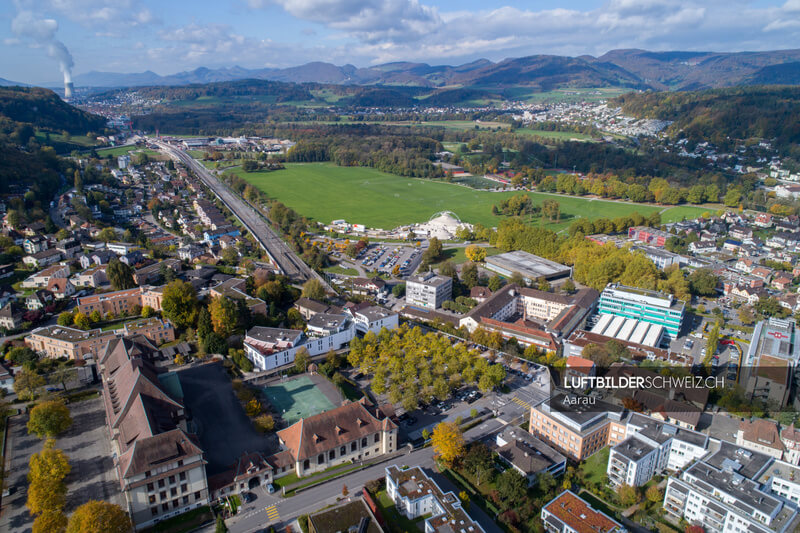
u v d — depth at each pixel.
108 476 188.12
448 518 161.62
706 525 173.25
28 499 171.62
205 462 176.62
